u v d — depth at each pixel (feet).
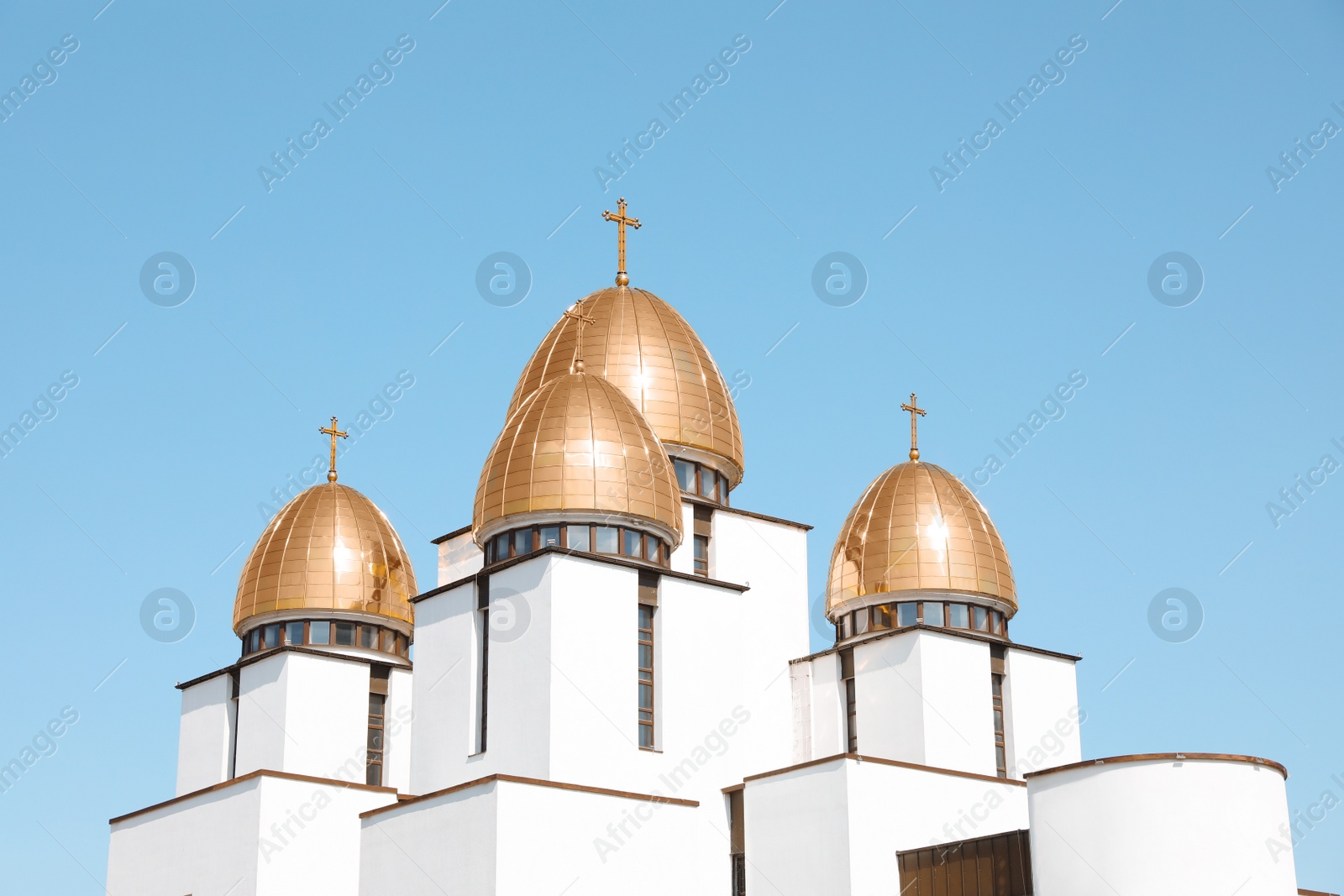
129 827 174.60
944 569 176.24
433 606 162.40
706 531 179.93
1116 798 127.95
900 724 168.04
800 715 177.78
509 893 136.98
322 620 187.52
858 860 141.08
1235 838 125.70
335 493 195.93
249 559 193.16
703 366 187.73
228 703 186.29
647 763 150.20
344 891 159.22
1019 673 176.65
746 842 149.89
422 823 147.02
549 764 144.05
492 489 160.66
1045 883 130.62
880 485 184.75
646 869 145.07
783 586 183.11
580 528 156.87
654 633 155.84
